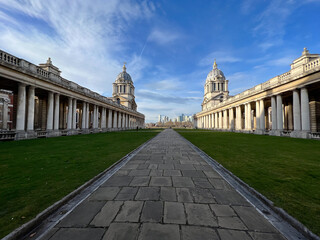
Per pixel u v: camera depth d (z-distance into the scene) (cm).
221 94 7444
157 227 285
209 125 6594
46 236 266
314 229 276
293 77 2111
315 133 1839
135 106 9100
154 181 517
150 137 2186
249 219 316
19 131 1783
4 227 280
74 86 2884
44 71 2177
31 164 705
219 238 261
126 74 8488
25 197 393
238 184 496
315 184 478
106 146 1274
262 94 2928
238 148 1172
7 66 1622
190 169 651
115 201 383
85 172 595
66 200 381
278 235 273
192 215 325
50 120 2284
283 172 595
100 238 257
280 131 2411
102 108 4172
